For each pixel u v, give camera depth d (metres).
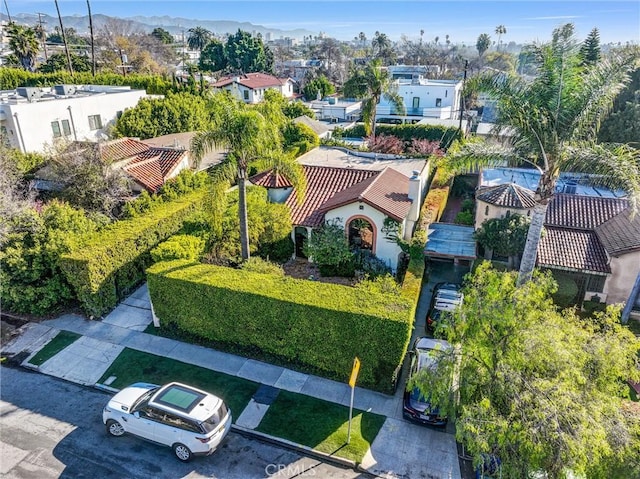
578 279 21.34
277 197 25.81
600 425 10.13
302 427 14.76
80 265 19.00
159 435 13.55
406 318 15.31
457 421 11.22
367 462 13.57
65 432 14.50
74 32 143.38
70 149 26.50
